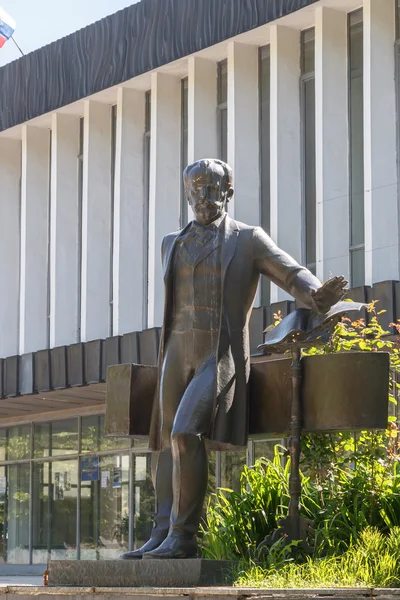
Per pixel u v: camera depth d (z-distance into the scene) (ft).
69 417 106.73
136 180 96.37
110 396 32.35
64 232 103.19
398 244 75.82
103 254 99.45
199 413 29.30
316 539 30.40
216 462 86.63
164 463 30.81
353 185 80.12
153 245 91.81
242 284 30.40
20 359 99.96
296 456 30.01
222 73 90.48
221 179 30.91
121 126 95.91
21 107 105.40
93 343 92.63
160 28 90.74
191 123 89.20
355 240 79.46
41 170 107.55
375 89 76.69
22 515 110.32
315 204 82.69
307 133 83.87
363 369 29.01
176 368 30.53
